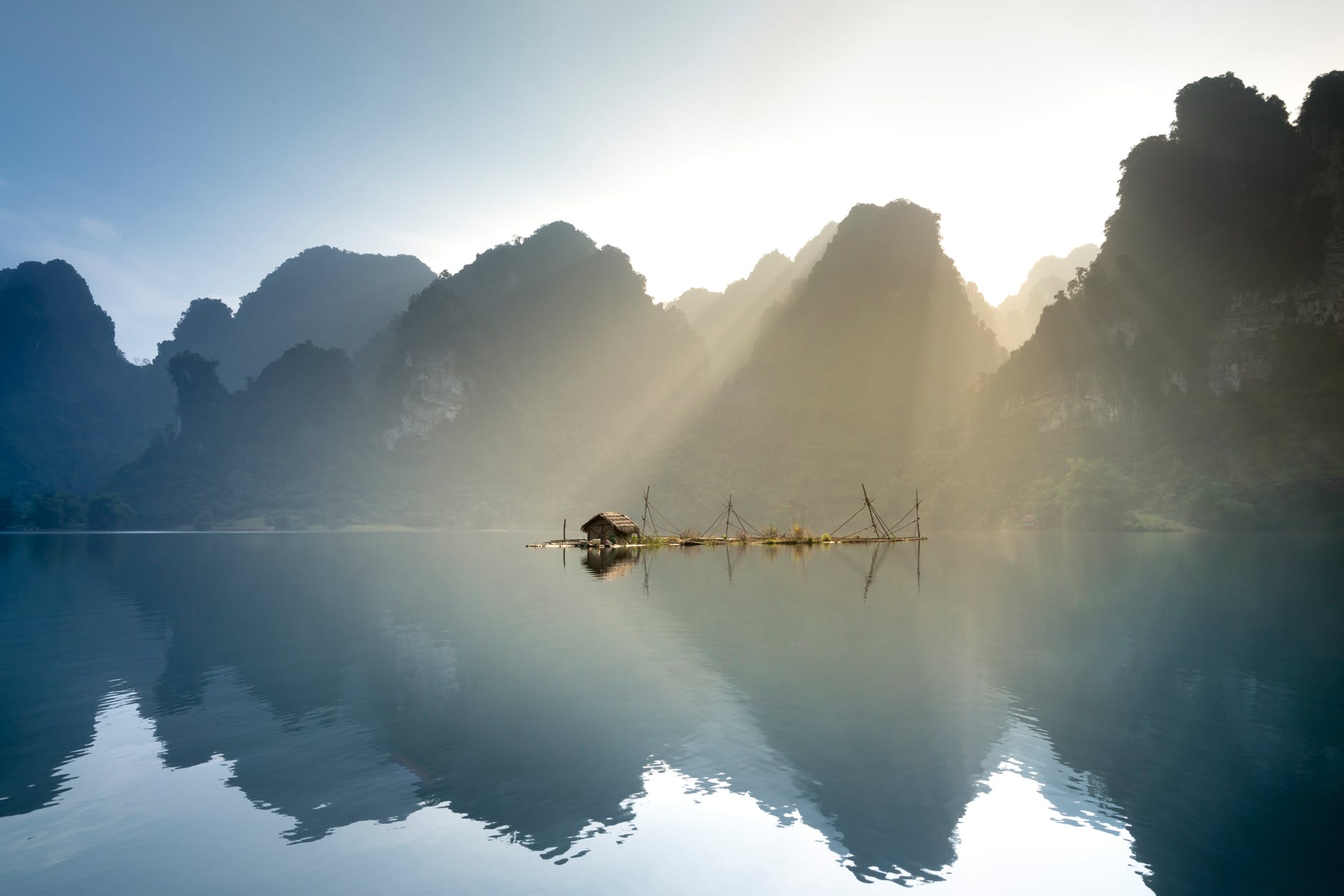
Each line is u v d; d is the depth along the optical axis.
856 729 11.84
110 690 14.70
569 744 11.21
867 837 8.10
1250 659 17.19
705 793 9.28
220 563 57.09
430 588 34.84
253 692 14.45
